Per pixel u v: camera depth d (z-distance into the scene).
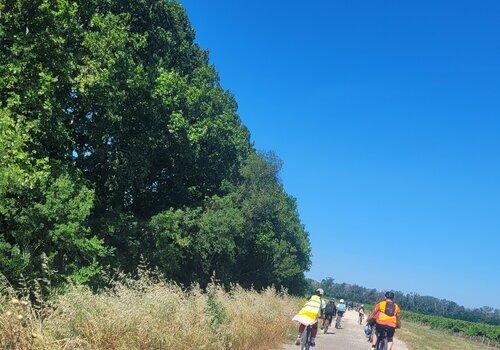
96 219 26.33
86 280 15.85
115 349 8.45
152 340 9.38
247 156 43.66
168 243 30.27
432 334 55.53
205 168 37.00
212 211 33.75
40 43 21.22
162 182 35.34
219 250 33.50
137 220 29.06
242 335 14.19
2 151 15.59
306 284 81.19
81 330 8.09
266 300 21.61
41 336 6.89
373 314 14.10
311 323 14.08
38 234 15.80
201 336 11.33
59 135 22.77
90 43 23.61
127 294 10.24
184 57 36.00
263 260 48.97
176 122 30.27
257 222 42.69
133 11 29.95
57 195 16.62
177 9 34.62
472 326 80.81
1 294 7.47
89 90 24.16
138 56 29.72
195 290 14.88
